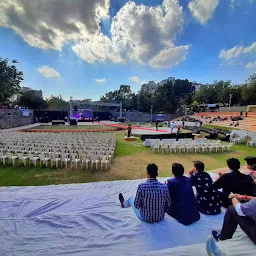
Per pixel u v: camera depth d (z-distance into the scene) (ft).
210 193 11.51
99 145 37.99
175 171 11.05
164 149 44.80
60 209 13.41
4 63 116.37
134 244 8.55
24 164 28.50
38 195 15.83
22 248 8.30
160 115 212.02
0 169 26.61
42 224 10.53
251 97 186.50
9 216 12.31
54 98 244.42
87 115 183.93
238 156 39.17
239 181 11.06
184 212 10.20
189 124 123.75
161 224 9.98
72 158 28.25
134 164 30.99
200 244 7.97
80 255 7.78
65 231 9.84
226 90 223.10
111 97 322.96
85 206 13.89
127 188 17.98
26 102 185.06
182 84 304.50
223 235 8.25
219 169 27.86
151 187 9.96
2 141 40.68
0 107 111.55
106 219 11.12
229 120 130.52
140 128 106.52
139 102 264.93
